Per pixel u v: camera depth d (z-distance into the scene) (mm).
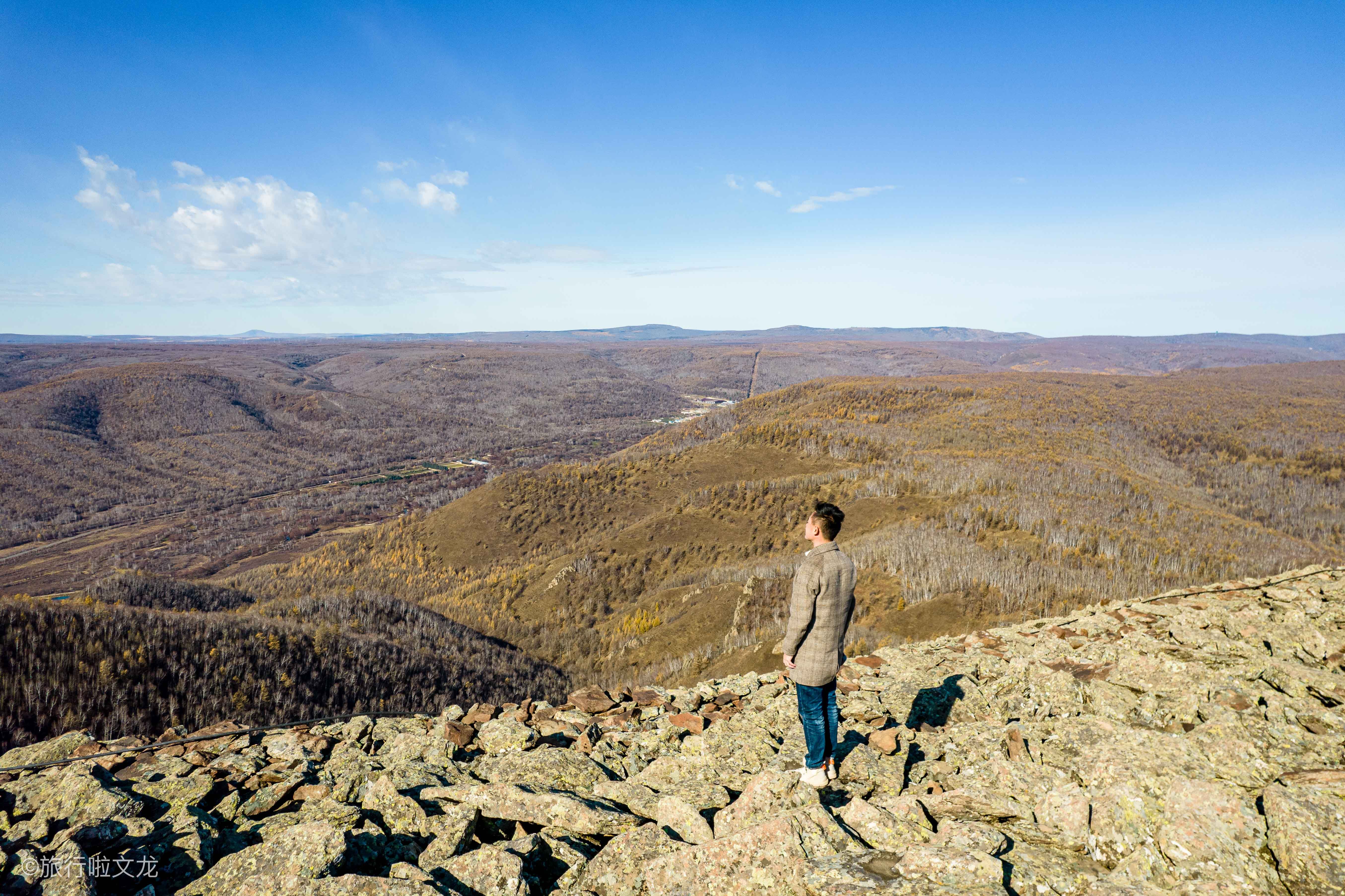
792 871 4840
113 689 60156
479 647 129125
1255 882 4086
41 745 8781
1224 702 7164
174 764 8391
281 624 92500
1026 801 5836
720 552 176500
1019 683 9383
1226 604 12344
